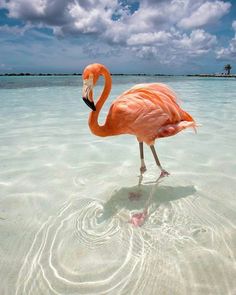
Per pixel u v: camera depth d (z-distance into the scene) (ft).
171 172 12.90
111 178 12.48
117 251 7.88
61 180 12.30
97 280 6.90
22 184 11.92
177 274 6.98
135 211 9.88
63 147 16.63
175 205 10.13
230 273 6.96
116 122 10.42
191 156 14.89
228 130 20.07
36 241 8.33
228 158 14.47
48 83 90.07
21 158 14.84
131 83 86.99
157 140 17.95
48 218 9.50
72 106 32.76
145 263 7.40
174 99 10.50
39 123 22.97
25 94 47.93
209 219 9.25
